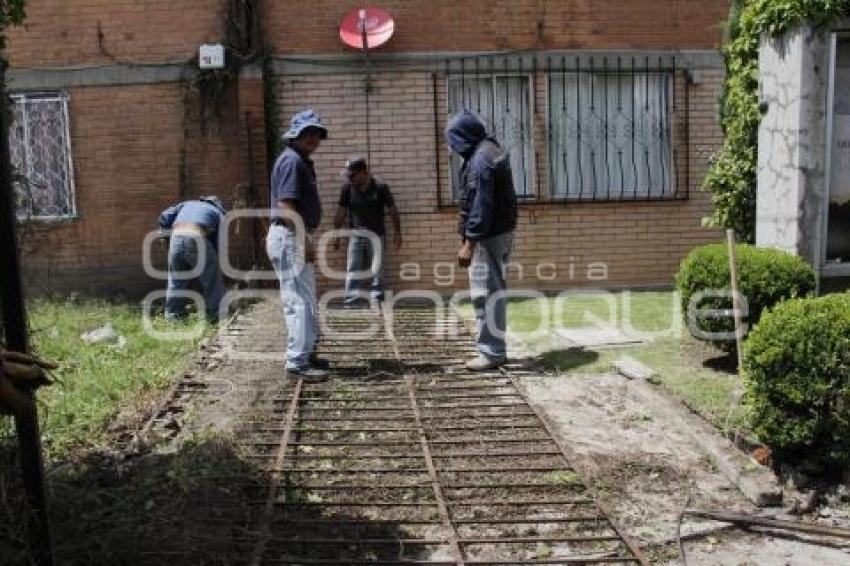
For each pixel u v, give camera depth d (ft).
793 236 21.76
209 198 29.40
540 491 14.10
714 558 11.82
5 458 9.93
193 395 19.27
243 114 32.30
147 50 32.42
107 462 14.51
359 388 20.13
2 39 10.82
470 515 13.17
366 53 31.94
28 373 7.10
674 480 14.49
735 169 24.81
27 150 32.55
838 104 21.71
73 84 32.40
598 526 12.77
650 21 33.35
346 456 15.65
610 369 21.42
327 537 12.35
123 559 11.25
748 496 13.75
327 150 32.94
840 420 13.61
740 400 17.48
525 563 11.52
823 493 13.85
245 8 32.07
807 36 21.08
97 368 20.90
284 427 17.17
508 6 32.76
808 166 21.39
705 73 33.73
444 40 32.68
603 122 33.63
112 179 32.89
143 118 32.65
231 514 12.79
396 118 32.89
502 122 33.35
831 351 13.56
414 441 16.47
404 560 11.63
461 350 24.11
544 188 33.71
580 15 33.06
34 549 8.83
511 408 18.51
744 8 24.41
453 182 33.35
